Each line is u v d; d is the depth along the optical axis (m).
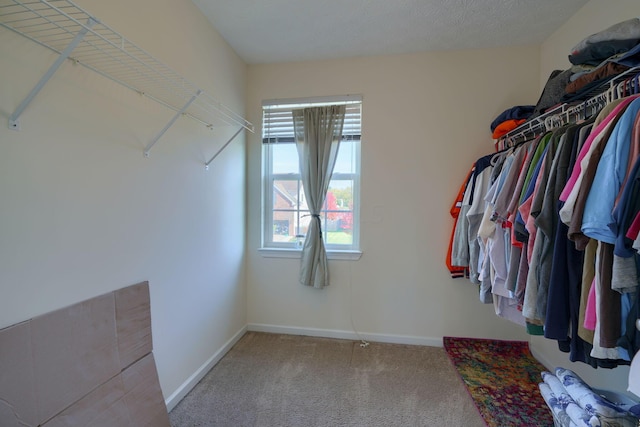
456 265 2.11
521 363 2.06
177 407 1.61
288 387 1.79
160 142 1.50
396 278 2.41
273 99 2.53
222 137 2.15
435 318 2.37
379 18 1.89
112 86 1.21
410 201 2.37
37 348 0.90
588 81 1.22
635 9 1.40
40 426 0.89
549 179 1.10
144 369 1.31
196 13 1.79
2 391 0.81
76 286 1.06
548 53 2.09
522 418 1.52
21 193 0.88
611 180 0.84
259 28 2.01
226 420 1.52
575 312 1.02
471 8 1.78
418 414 1.57
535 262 1.17
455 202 2.24
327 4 1.76
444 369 2.00
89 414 1.04
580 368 1.70
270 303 2.61
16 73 0.86
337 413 1.57
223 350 2.17
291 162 2.59
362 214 2.44
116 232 1.23
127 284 1.29
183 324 1.70
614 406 1.11
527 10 1.79
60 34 1.00
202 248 1.90
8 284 0.85
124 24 1.25
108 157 1.19
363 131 2.41
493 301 1.71
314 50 2.30
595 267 0.92
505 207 1.46
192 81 1.76
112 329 1.17
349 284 2.48
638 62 1.05
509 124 1.97
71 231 1.04
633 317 0.86
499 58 2.23
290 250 2.54
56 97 0.98
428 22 1.93
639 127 0.80
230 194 2.29
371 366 2.04
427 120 2.33
